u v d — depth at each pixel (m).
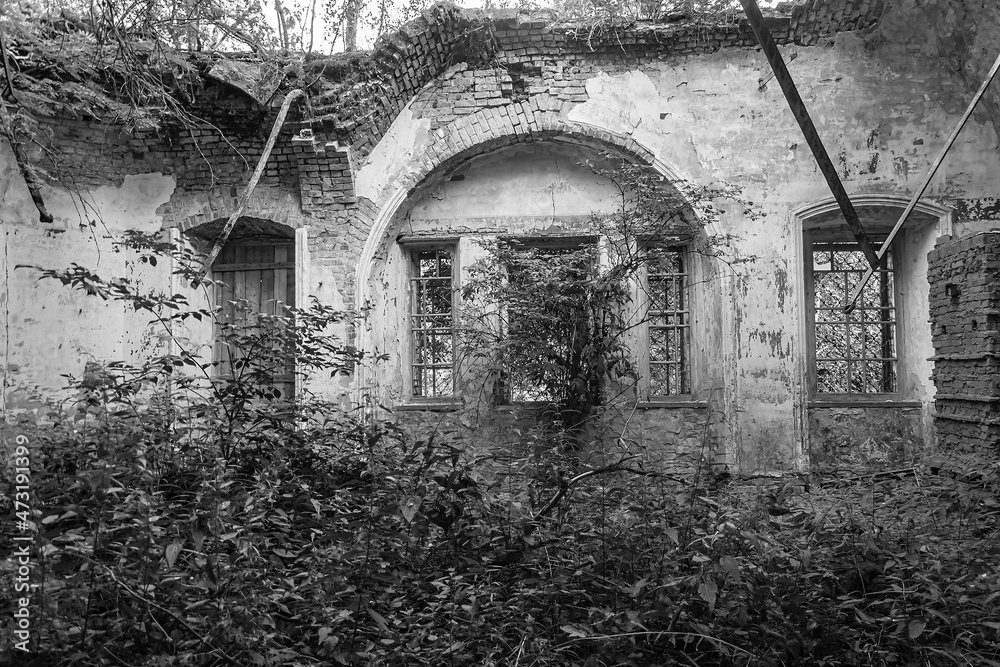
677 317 10.92
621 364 9.98
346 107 10.34
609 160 10.80
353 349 5.44
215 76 10.02
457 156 10.75
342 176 10.62
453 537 4.24
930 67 10.38
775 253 10.35
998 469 5.44
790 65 10.53
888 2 10.05
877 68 10.43
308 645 3.57
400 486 4.09
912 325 10.79
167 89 10.20
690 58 10.62
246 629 3.30
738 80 10.57
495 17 10.31
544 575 4.05
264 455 4.93
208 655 3.25
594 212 10.77
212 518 3.60
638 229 10.18
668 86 10.63
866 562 4.26
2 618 3.08
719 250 9.91
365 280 10.68
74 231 10.64
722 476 5.37
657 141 10.57
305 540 4.25
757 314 10.30
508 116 10.67
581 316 9.50
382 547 4.10
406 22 10.32
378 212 10.70
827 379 11.23
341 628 3.63
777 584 3.95
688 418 10.28
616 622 3.65
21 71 9.39
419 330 11.20
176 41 9.43
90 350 10.55
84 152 10.64
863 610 4.02
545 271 9.48
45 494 3.68
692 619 3.76
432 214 11.05
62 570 3.21
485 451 7.50
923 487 5.45
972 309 8.21
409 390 11.02
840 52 10.46
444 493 4.18
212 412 4.94
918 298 10.67
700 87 10.60
